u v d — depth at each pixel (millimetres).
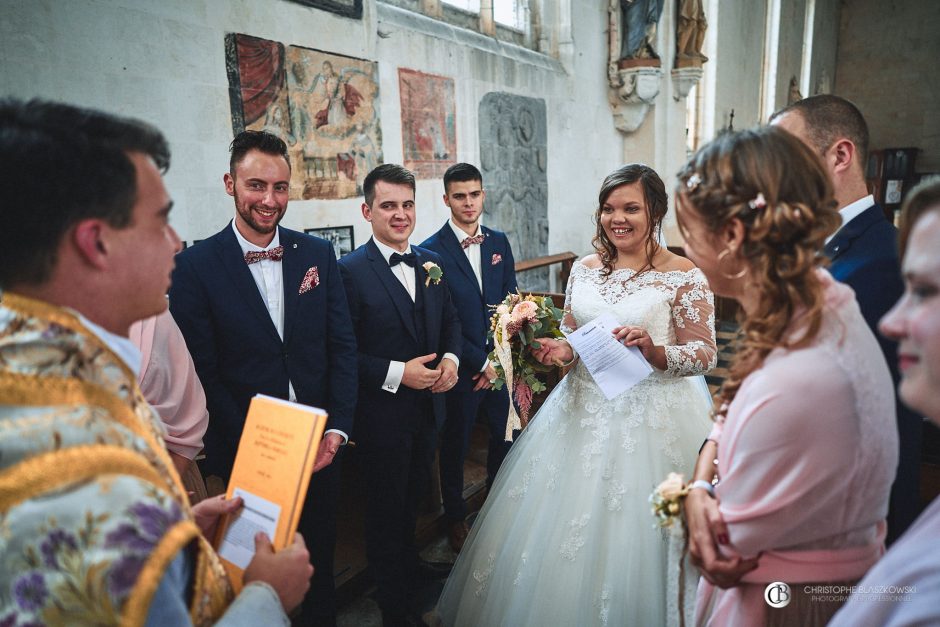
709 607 1176
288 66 3619
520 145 6320
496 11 6500
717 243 949
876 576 606
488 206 5887
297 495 925
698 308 1911
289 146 3674
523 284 6586
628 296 1979
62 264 672
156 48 2916
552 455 2037
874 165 17516
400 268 2428
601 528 1806
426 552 2814
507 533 2062
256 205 1916
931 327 572
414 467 2477
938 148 17172
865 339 872
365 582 2557
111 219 688
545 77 6664
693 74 8844
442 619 2215
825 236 851
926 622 523
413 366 2248
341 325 2146
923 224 592
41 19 2471
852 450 824
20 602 562
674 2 8609
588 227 7906
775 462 854
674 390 1979
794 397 825
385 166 2371
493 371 2396
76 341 667
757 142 896
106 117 714
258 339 1957
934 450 2568
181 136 3070
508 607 1884
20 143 638
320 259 2115
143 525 603
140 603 577
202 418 1827
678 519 1121
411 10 5055
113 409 686
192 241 3184
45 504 573
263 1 3430
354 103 4137
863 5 17844
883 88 17875
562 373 3521
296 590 889
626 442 1894
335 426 2049
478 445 3896
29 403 614
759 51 13234
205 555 768
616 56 7949
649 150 8719
